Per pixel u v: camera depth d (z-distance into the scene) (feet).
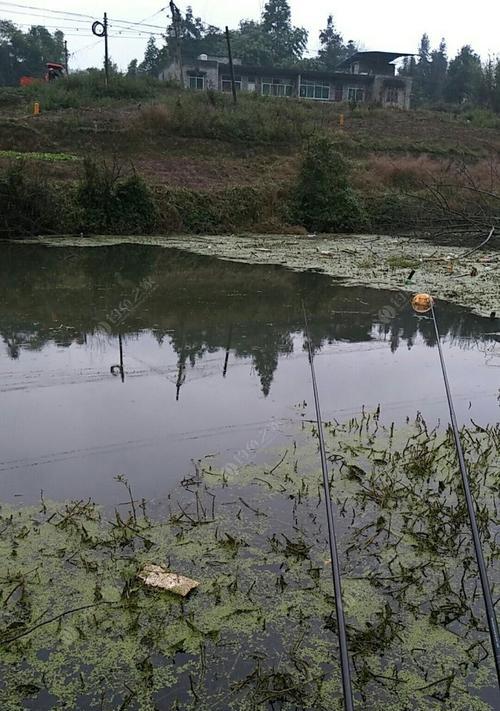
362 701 6.65
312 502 10.56
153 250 40.60
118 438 12.98
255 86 115.75
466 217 41.42
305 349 19.88
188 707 6.53
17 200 44.16
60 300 25.68
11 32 135.03
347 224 54.29
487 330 22.67
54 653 7.20
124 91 78.79
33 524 9.70
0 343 19.54
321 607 8.03
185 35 142.82
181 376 17.02
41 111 67.77
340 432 13.50
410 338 21.45
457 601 8.20
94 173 47.39
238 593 8.23
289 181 57.82
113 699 6.63
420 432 13.53
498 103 113.91
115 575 8.53
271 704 6.59
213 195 52.24
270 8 156.76
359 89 118.42
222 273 32.99
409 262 36.65
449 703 6.67
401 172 61.00
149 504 10.37
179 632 7.54
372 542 9.41
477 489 11.12
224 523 9.84
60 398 15.16
